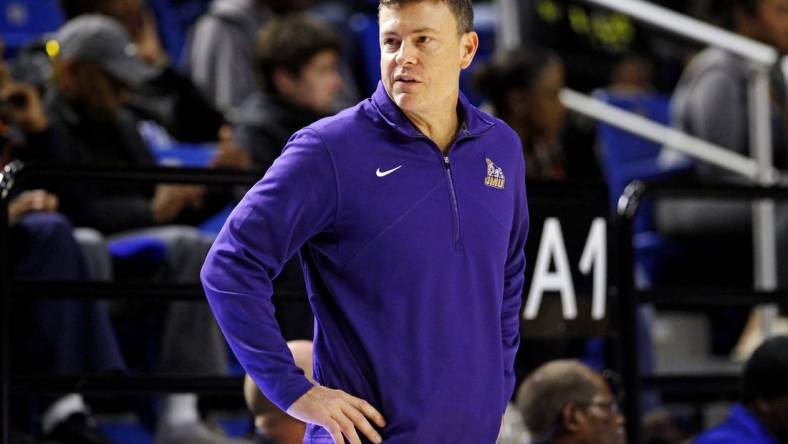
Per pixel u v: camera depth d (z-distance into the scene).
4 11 25.45
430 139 10.80
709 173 24.98
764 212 22.36
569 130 24.89
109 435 20.22
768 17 25.92
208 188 20.98
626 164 26.66
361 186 10.60
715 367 24.05
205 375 16.08
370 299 10.63
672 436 20.31
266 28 21.97
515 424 18.25
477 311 10.88
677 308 25.39
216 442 18.50
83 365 17.61
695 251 25.02
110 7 25.19
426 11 10.50
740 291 18.03
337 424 10.30
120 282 15.64
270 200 10.51
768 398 16.84
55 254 17.50
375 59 31.42
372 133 10.73
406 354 10.58
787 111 24.62
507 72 22.45
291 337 17.70
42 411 17.66
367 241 10.62
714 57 25.25
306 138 10.66
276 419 14.53
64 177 15.51
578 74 30.02
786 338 17.05
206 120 23.64
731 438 16.91
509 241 11.70
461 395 10.68
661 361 24.73
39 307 17.41
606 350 17.14
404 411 10.55
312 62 21.39
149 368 19.53
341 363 10.73
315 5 31.77
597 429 15.81
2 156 19.16
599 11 30.50
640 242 25.41
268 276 10.65
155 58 25.97
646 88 31.36
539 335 16.34
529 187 16.39
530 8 29.23
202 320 18.80
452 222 10.79
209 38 26.92
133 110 22.80
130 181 15.68
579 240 16.52
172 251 19.00
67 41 20.47
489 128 11.24
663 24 23.22
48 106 20.27
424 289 10.61
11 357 17.45
